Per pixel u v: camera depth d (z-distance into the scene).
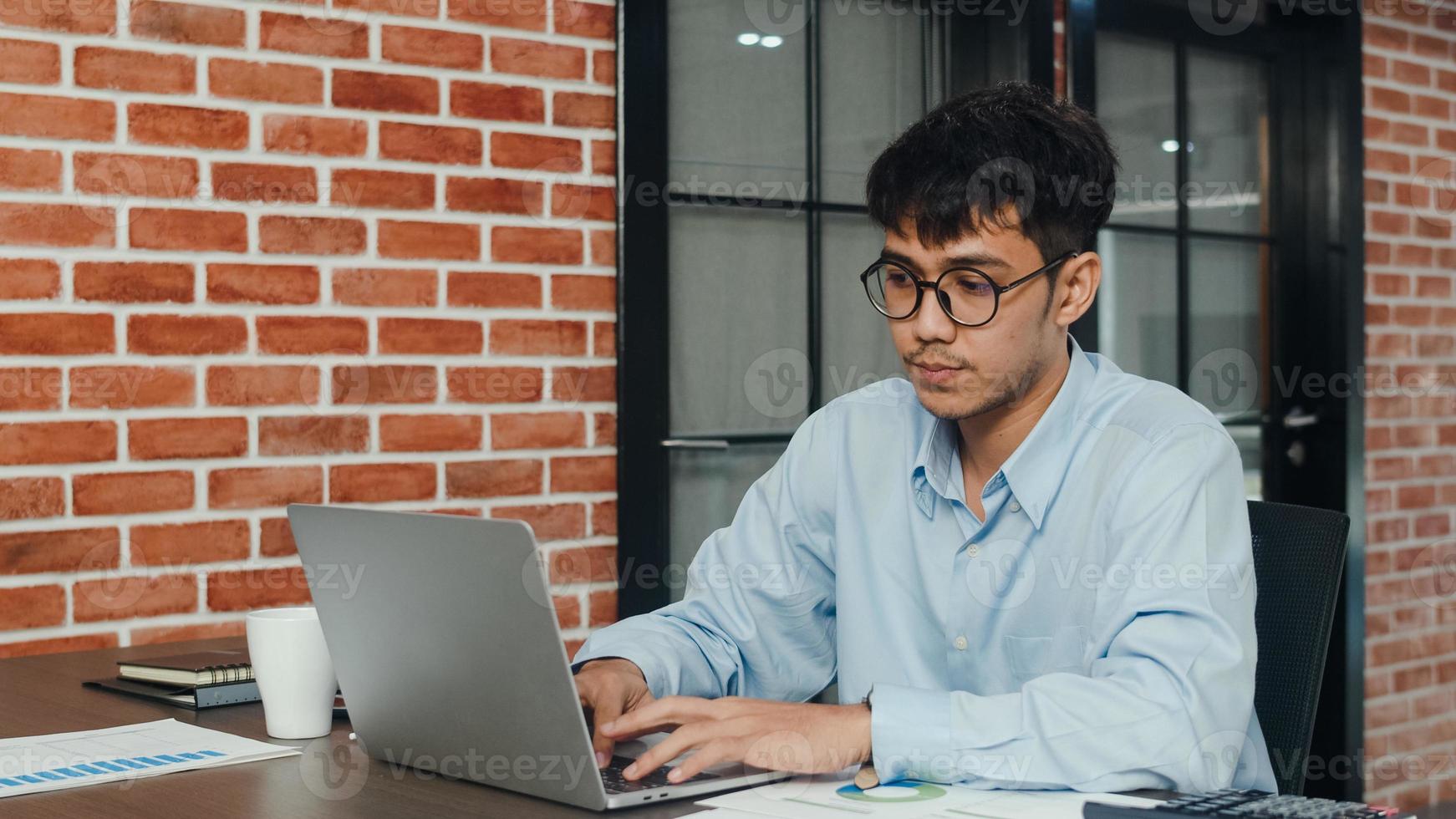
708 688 1.29
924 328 1.13
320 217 2.04
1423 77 3.41
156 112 1.91
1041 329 1.16
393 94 2.09
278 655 1.12
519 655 0.90
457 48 2.15
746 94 2.50
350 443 2.06
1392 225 3.34
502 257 2.20
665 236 2.37
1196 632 1.04
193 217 1.94
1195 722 0.99
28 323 1.83
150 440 1.91
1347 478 3.23
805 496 1.42
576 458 2.28
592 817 0.89
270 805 0.92
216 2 1.95
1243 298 3.20
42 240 1.83
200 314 1.94
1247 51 3.18
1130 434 1.21
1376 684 3.30
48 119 1.83
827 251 2.62
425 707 0.99
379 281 2.08
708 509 2.46
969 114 1.14
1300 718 1.21
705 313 2.45
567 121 2.26
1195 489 1.13
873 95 2.67
